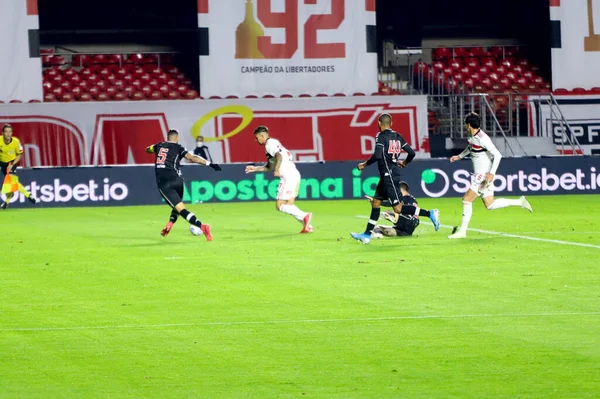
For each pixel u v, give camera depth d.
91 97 71.56
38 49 63.41
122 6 77.50
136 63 75.44
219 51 64.38
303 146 61.00
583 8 68.00
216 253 30.81
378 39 78.31
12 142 51.12
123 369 16.45
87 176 53.69
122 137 60.09
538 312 20.55
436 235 34.94
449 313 20.58
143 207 52.72
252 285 24.44
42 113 59.66
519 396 14.63
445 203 52.09
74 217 46.22
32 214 48.31
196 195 54.62
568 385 15.16
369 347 17.77
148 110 60.25
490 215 43.91
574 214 44.16
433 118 69.81
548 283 24.11
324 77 65.31
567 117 67.56
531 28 79.62
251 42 64.56
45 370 16.45
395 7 78.31
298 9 64.88
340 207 50.09
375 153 31.92
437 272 26.05
